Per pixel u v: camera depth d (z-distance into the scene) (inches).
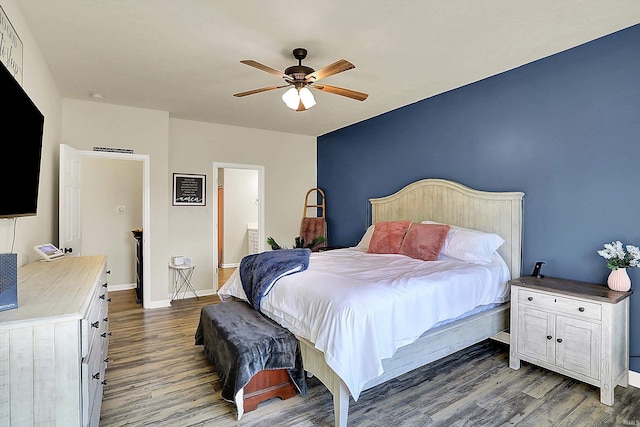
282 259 115.6
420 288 94.0
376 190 196.9
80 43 106.3
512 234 130.0
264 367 87.4
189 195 204.2
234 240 309.0
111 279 217.6
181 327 150.9
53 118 135.9
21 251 91.3
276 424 82.4
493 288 117.3
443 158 158.1
